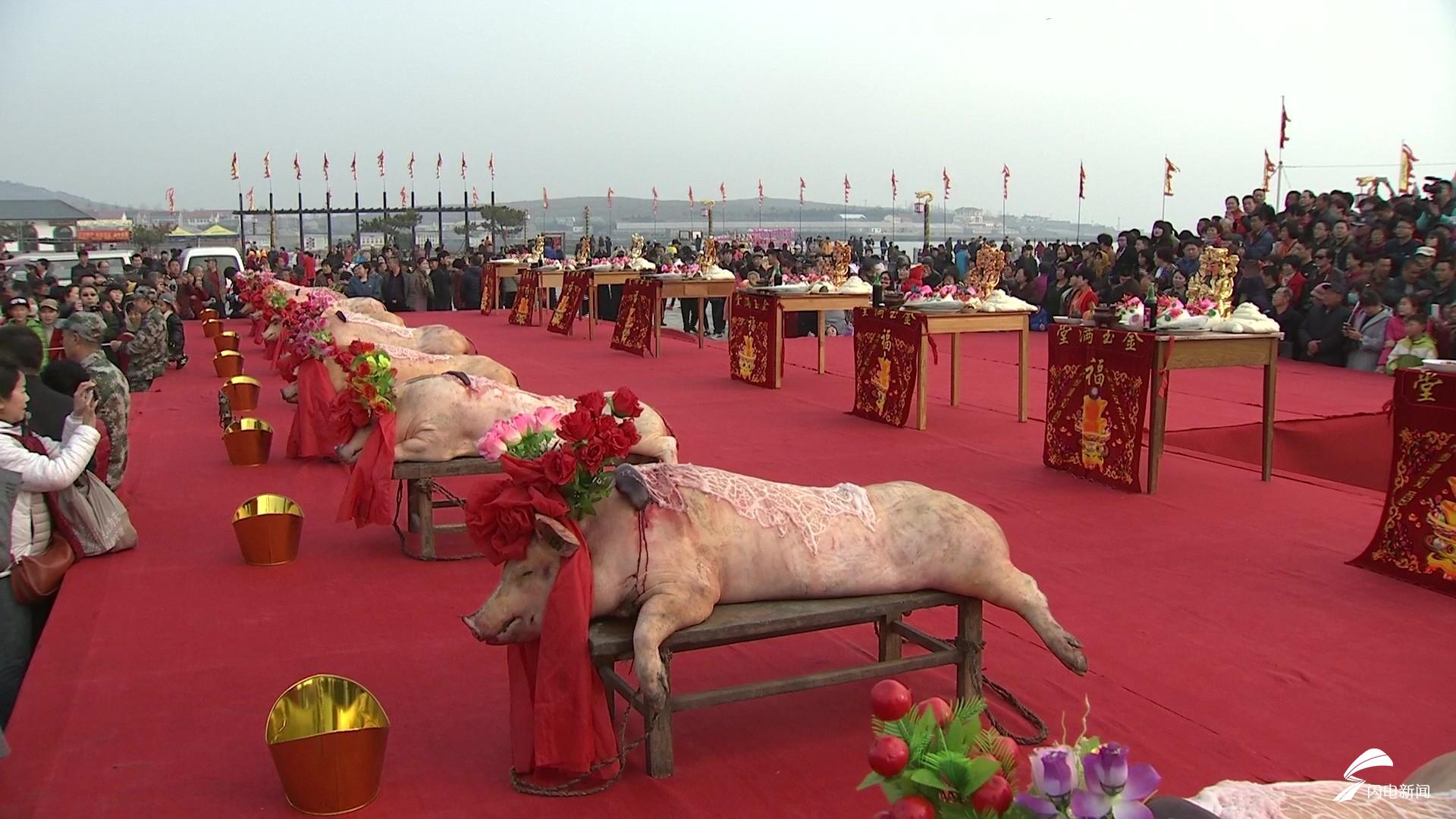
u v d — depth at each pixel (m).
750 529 3.49
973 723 2.00
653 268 16.86
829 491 3.75
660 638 3.18
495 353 14.82
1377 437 8.74
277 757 3.08
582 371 12.95
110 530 5.61
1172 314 6.92
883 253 25.22
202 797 3.21
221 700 3.91
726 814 3.06
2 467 5.04
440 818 3.07
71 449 5.21
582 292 17.02
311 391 8.02
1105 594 4.93
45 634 4.55
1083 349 7.13
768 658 4.21
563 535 3.16
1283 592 4.95
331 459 8.02
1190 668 4.09
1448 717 3.67
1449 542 4.91
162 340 12.52
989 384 11.56
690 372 12.84
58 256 22.91
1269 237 14.59
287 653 4.35
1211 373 11.90
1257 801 2.05
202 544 5.88
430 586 5.20
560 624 3.17
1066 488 6.95
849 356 13.90
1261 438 8.73
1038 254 20.03
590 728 3.21
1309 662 4.14
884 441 8.55
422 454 5.90
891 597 3.60
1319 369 12.18
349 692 3.21
